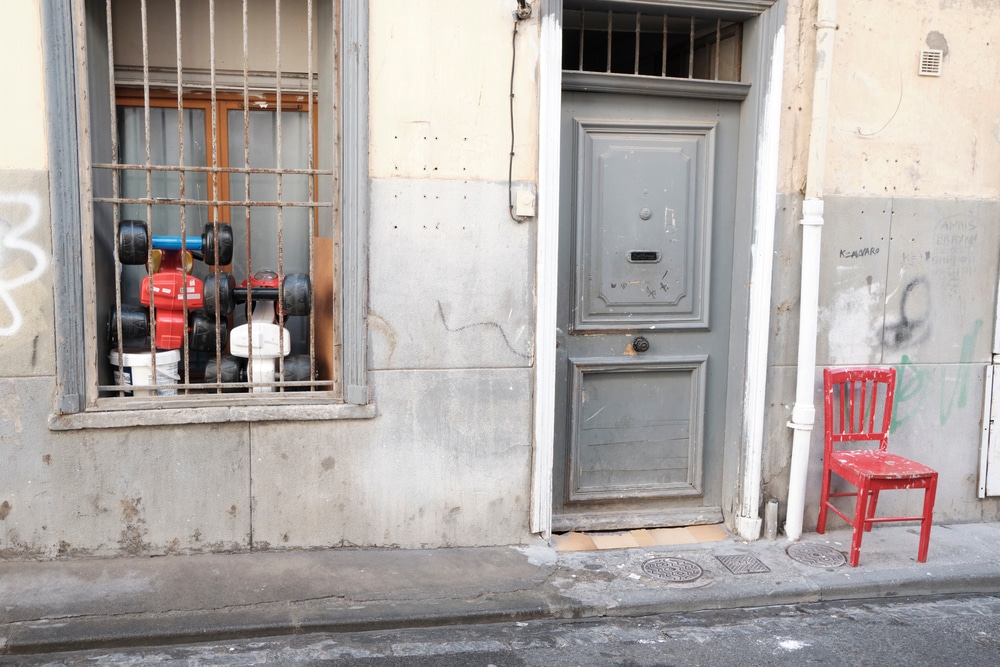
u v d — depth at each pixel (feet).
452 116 13.02
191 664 10.40
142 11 12.20
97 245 12.78
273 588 12.10
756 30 13.92
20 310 12.05
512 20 13.02
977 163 15.06
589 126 14.02
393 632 11.42
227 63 14.56
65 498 12.48
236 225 15.11
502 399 13.69
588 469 14.85
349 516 13.43
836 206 14.49
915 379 15.24
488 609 11.82
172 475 12.77
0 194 11.79
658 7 13.61
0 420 12.15
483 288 13.41
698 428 15.08
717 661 10.89
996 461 15.64
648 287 14.61
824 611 12.54
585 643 11.30
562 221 14.08
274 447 13.03
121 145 14.62
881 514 15.48
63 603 11.36
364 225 12.85
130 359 13.05
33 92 11.79
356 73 12.55
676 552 14.06
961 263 15.19
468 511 13.80
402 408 13.37
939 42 14.60
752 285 14.26
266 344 13.52
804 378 14.32
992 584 13.47
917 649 11.35
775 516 14.58
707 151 14.53
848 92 14.32
